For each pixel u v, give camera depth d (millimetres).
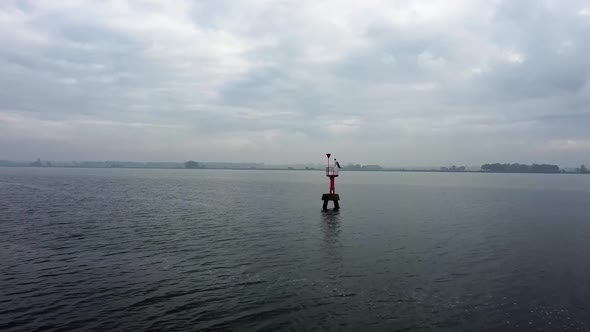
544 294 16578
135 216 40281
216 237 28812
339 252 24125
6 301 15320
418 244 26828
